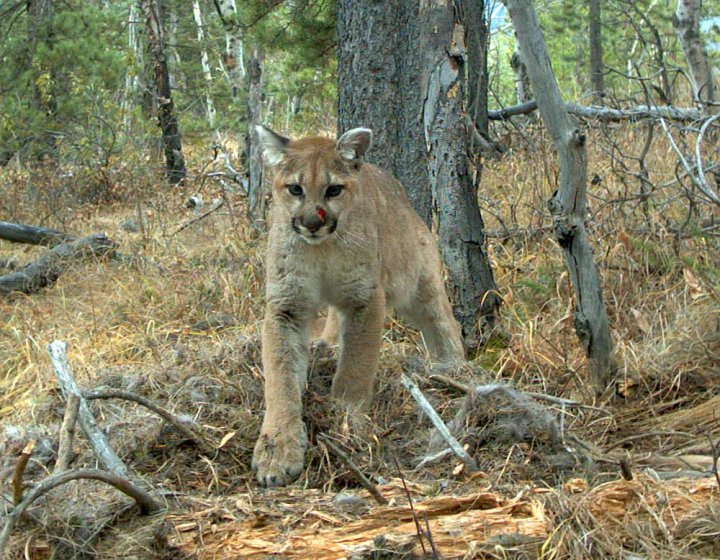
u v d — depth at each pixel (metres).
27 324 2.98
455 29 2.65
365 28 3.21
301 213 2.16
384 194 2.48
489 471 1.91
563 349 2.49
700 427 2.10
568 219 2.26
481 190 3.94
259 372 2.23
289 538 1.57
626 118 4.16
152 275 3.40
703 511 1.57
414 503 1.64
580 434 2.12
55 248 3.69
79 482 1.74
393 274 2.45
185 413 2.10
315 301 2.23
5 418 2.27
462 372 2.36
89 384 2.23
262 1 5.18
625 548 1.53
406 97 3.21
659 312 2.69
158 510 1.68
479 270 2.74
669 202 3.13
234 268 3.29
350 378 2.17
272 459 1.93
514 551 1.51
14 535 1.61
